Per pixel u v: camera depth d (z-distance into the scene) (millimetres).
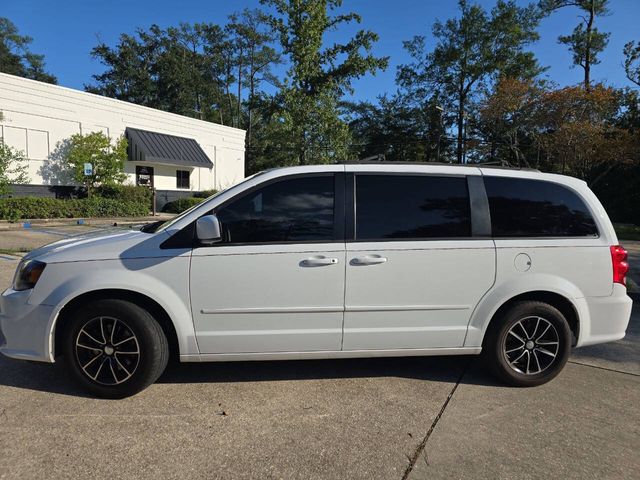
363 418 3354
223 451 2895
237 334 3592
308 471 2709
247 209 3666
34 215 17203
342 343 3721
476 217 3830
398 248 3684
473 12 39062
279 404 3549
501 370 3900
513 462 2842
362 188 3779
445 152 44688
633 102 27297
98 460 2768
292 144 20875
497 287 3809
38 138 19266
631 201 26906
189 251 3525
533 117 25109
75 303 3598
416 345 3807
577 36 37062
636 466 2828
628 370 4387
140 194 21953
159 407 3461
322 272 3609
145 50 48281
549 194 3986
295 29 19969
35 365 4176
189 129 26172
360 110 47031
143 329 3484
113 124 22188
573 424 3324
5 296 3570
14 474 2615
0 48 50594
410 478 2666
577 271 3898
